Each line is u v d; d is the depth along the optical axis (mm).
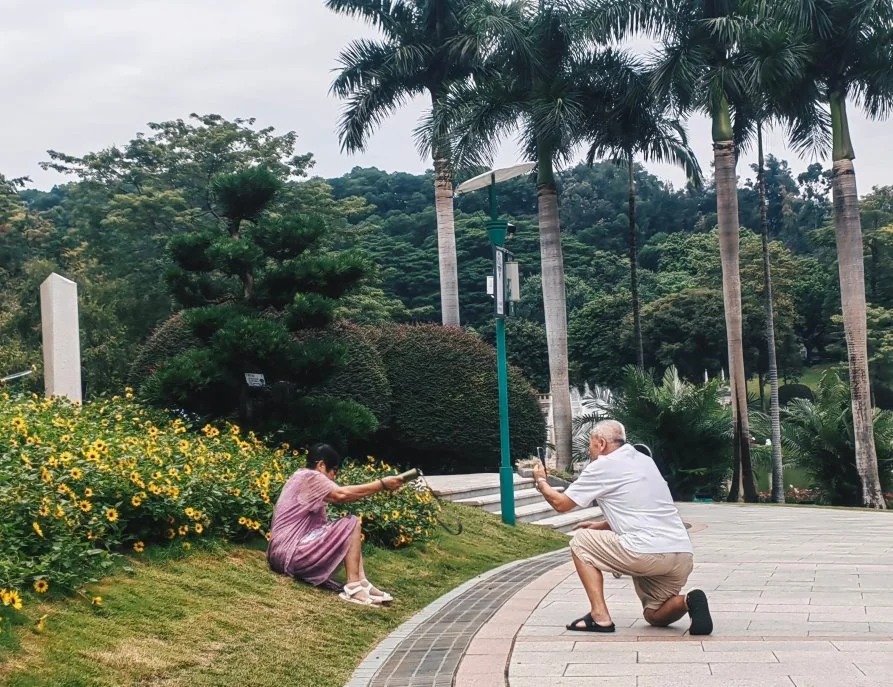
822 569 10094
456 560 10523
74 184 42375
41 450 7805
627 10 24672
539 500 16375
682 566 6613
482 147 24891
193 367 12266
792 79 24109
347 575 7988
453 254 28188
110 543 7066
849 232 25016
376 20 28875
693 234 72375
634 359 51219
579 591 8742
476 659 6234
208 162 40312
